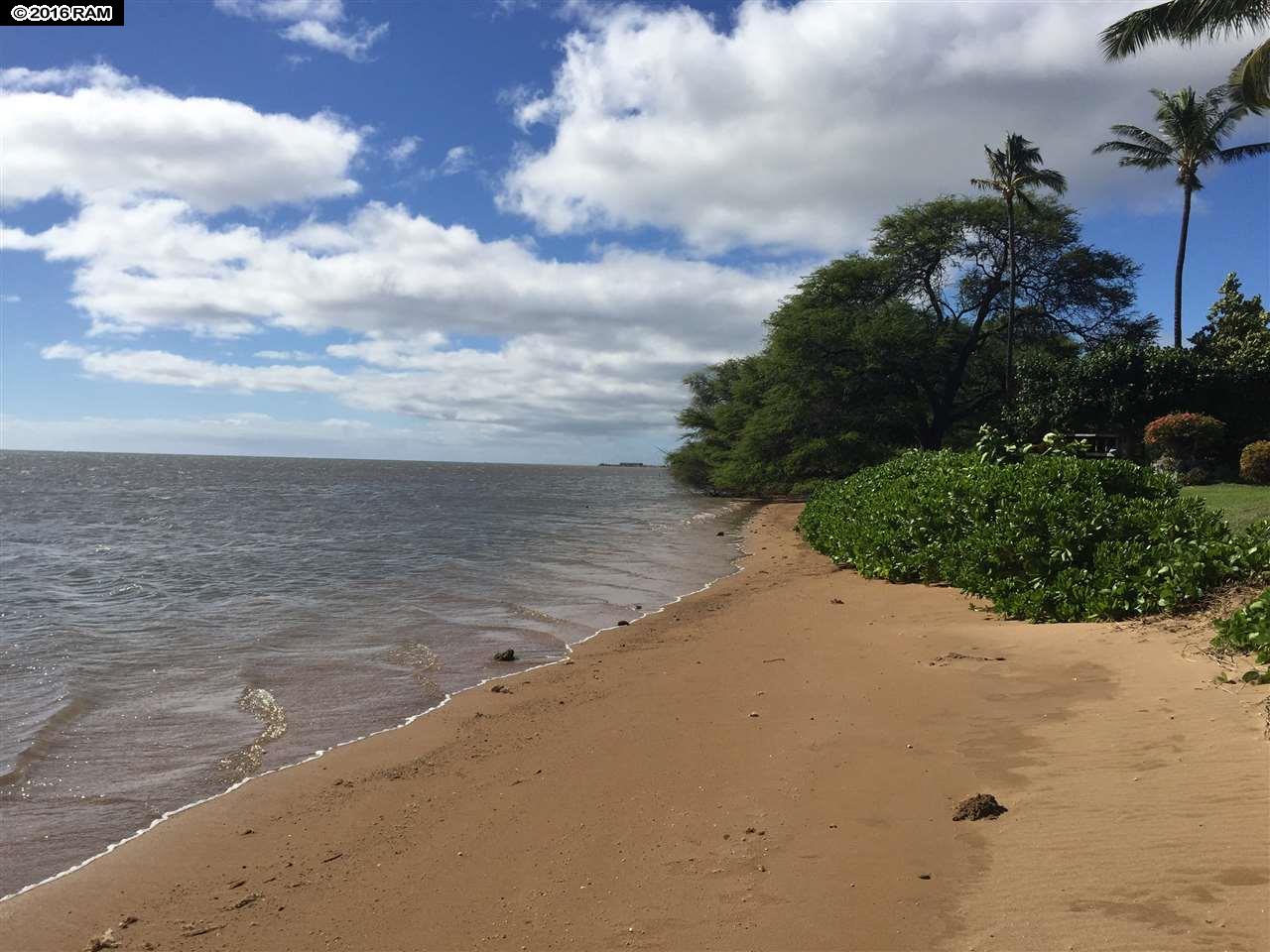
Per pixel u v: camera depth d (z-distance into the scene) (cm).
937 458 1809
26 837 502
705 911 364
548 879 411
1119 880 348
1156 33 1556
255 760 636
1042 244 3934
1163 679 606
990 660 745
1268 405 2316
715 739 609
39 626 1182
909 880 374
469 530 2981
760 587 1456
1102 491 1041
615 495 6462
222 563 1959
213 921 392
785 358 4016
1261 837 365
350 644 1056
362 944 361
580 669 887
